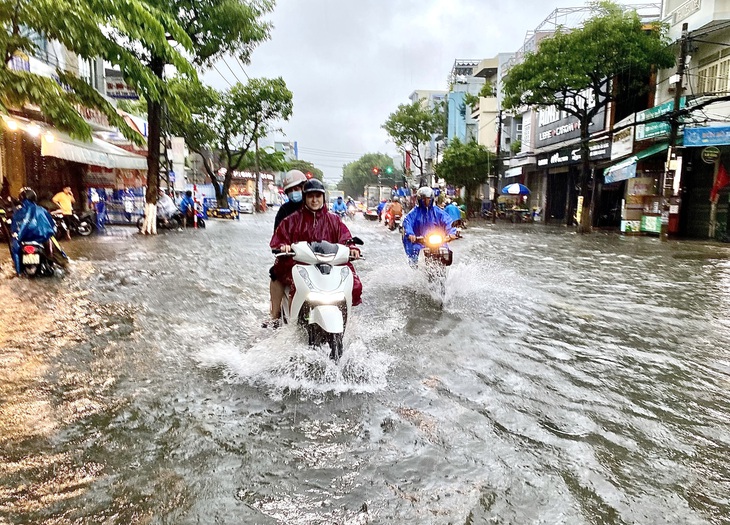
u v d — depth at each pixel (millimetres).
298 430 3209
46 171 17594
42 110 6262
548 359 4727
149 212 18266
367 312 6352
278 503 2463
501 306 6906
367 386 3932
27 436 3066
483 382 4090
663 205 17859
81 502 2438
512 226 29344
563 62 21078
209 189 49719
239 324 5777
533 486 2643
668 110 18750
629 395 3910
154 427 3215
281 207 5836
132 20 6945
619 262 11961
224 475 2689
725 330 5844
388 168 46375
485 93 46156
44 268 8430
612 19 20438
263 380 4027
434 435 3164
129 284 8031
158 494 2514
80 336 5141
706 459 2975
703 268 10930
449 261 7152
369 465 2809
